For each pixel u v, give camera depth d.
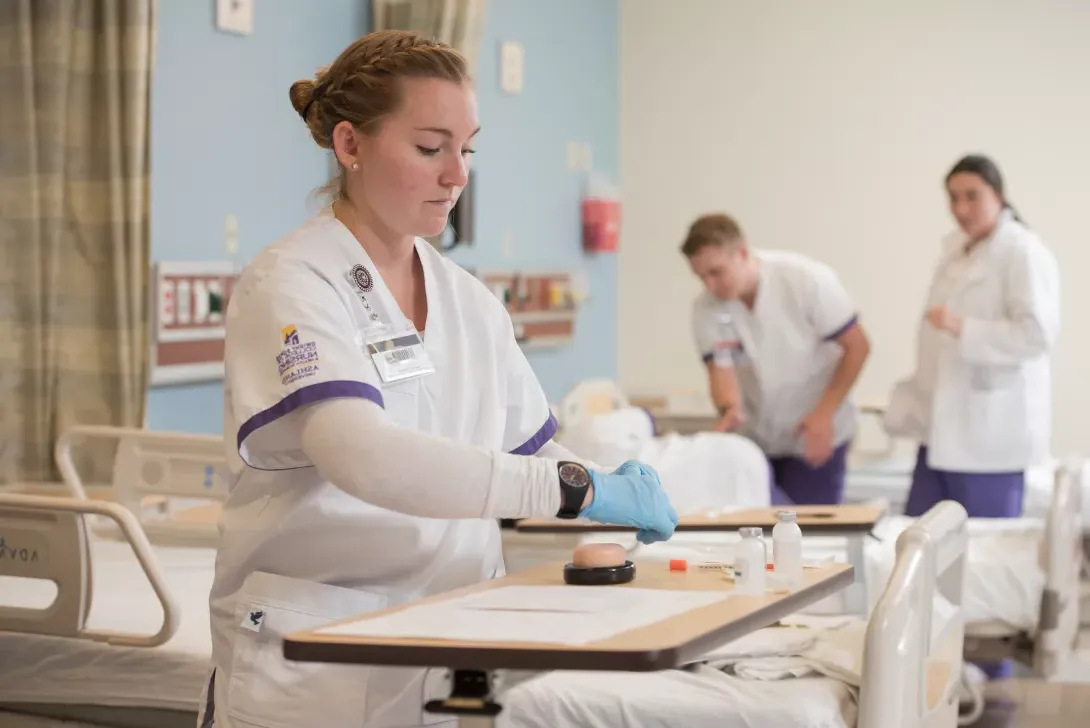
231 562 1.69
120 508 2.28
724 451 3.94
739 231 4.31
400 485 1.46
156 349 3.66
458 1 4.50
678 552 3.01
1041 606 3.22
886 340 6.19
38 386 3.46
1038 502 4.58
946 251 4.45
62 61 3.40
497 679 1.32
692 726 1.91
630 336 6.57
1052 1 5.87
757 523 2.69
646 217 6.54
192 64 3.84
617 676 2.01
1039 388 4.26
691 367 6.53
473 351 1.79
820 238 6.26
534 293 5.73
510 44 5.52
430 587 1.72
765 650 2.06
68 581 2.33
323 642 1.27
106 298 3.49
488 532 1.80
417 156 1.61
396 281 1.73
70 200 3.48
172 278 3.71
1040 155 5.92
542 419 1.90
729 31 6.35
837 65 6.19
